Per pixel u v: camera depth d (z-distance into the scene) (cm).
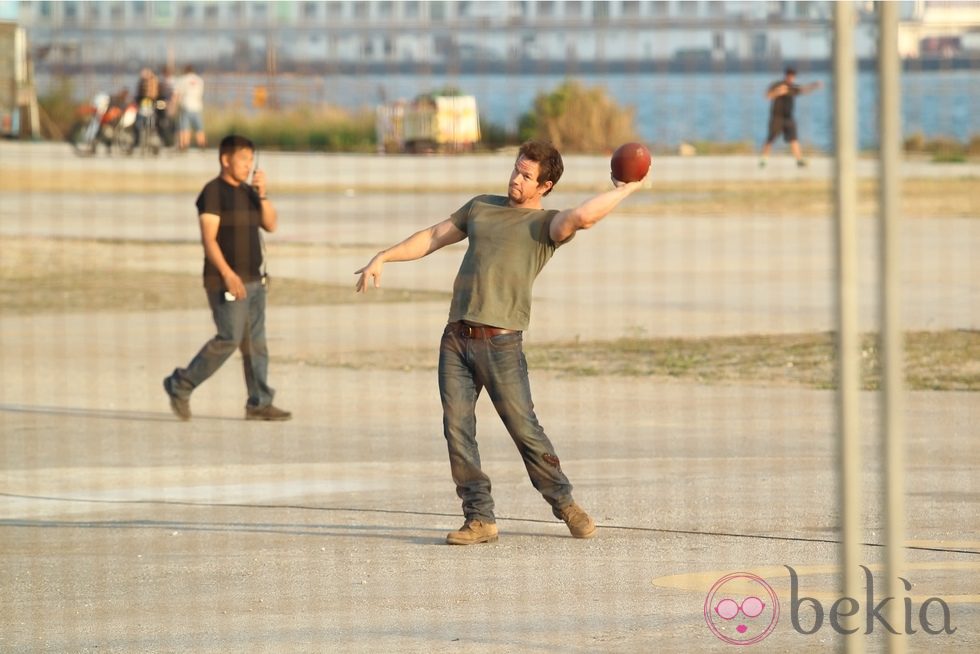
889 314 1046
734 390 3528
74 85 9575
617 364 3891
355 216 6944
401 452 2955
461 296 2155
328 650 1634
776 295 5022
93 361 4116
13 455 2958
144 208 7488
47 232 6650
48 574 2030
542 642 1648
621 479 2611
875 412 3150
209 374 3294
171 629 1731
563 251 6156
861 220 6072
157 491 2614
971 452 2783
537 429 2166
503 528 2269
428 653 1614
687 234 6531
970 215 6700
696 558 2041
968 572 1919
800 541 2125
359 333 4497
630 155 2102
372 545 2178
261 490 2614
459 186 7225
